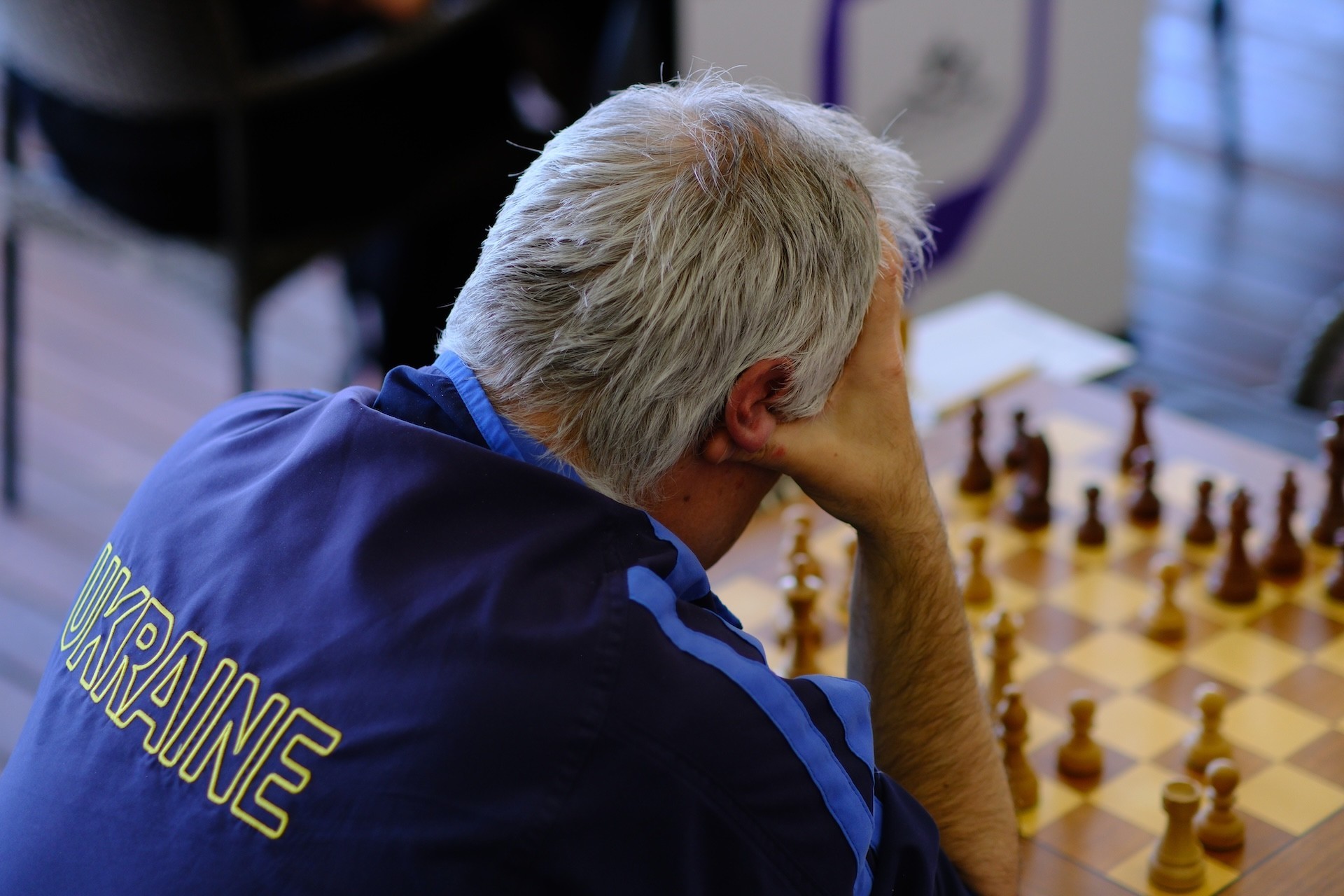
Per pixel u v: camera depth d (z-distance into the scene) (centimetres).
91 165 340
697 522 136
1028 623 205
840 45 420
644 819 107
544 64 399
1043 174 488
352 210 343
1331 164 660
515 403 123
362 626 112
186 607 121
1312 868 158
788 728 114
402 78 337
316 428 126
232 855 109
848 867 117
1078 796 172
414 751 106
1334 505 222
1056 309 515
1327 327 296
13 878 119
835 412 141
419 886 104
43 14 319
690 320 118
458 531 116
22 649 339
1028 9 456
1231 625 204
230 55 312
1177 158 666
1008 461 243
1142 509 229
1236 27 813
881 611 153
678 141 123
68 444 428
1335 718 183
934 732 152
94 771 119
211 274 342
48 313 507
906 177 145
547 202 122
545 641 108
